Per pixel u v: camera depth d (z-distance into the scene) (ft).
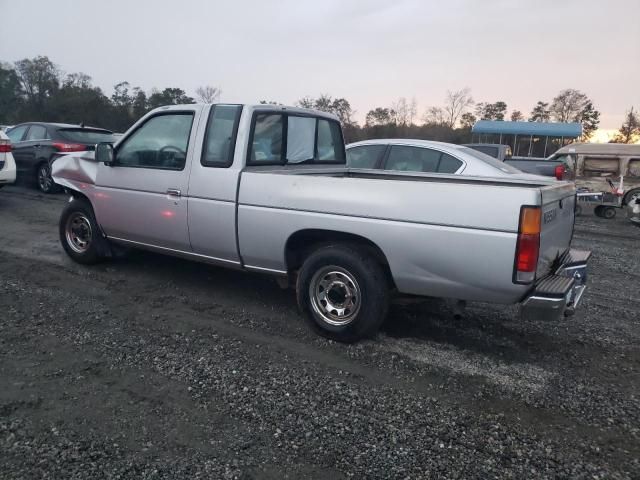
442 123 180.96
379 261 13.62
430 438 9.66
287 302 16.99
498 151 40.14
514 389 11.73
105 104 167.73
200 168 15.57
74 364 11.96
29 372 11.48
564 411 10.89
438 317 16.16
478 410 10.75
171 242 16.83
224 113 15.46
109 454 8.79
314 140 18.62
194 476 8.33
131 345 13.11
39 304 15.65
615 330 15.81
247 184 14.66
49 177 37.60
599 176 52.70
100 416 9.92
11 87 185.06
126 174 17.49
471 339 14.56
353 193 13.05
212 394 10.91
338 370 12.30
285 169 16.84
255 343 13.65
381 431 9.82
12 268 19.21
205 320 15.12
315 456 8.99
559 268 13.65
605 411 10.96
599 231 37.65
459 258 11.86
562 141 130.93
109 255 19.61
